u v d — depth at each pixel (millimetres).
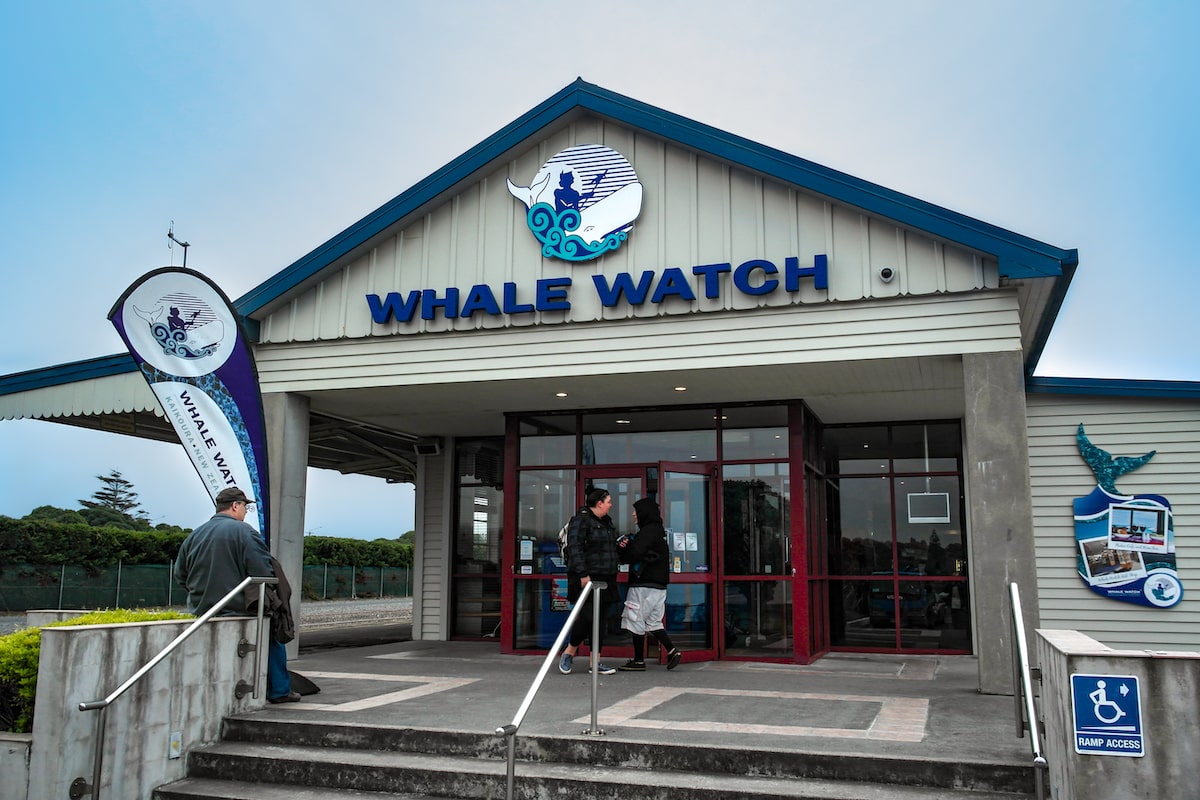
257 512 9125
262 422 9234
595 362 10367
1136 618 11273
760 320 9875
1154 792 4559
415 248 11242
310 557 38906
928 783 5848
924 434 13672
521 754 6562
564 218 10648
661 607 10570
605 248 10422
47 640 6121
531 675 10148
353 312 11375
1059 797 5125
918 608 13266
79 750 6137
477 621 15055
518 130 10688
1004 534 8852
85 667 6223
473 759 6648
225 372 9273
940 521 13445
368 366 11227
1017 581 8750
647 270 10258
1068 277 9031
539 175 10805
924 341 9328
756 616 11625
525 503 12758
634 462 12336
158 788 6609
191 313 9344
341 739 7020
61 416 12672
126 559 30500
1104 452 11547
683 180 10359
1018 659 6602
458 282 11000
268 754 6836
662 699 8344
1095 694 4691
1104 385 11508
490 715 7465
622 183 10500
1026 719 6574
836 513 13844
